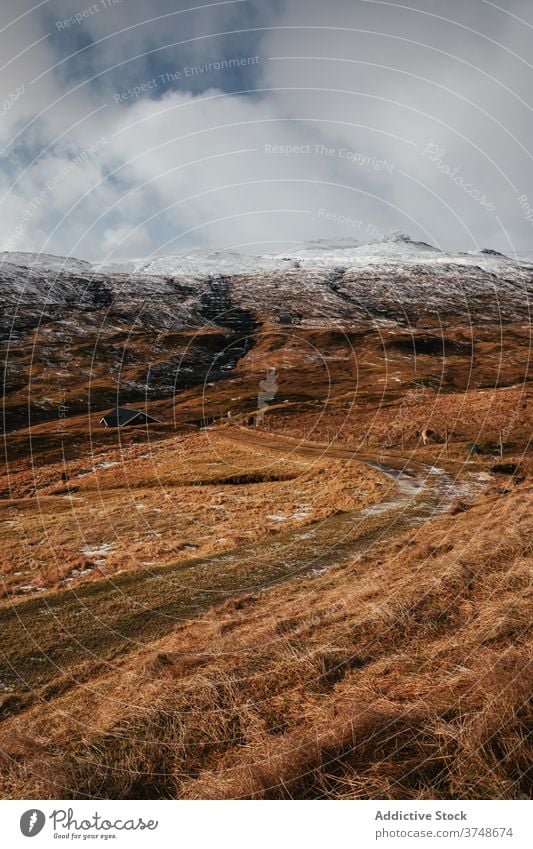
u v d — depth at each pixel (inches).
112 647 419.5
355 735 203.6
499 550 398.3
